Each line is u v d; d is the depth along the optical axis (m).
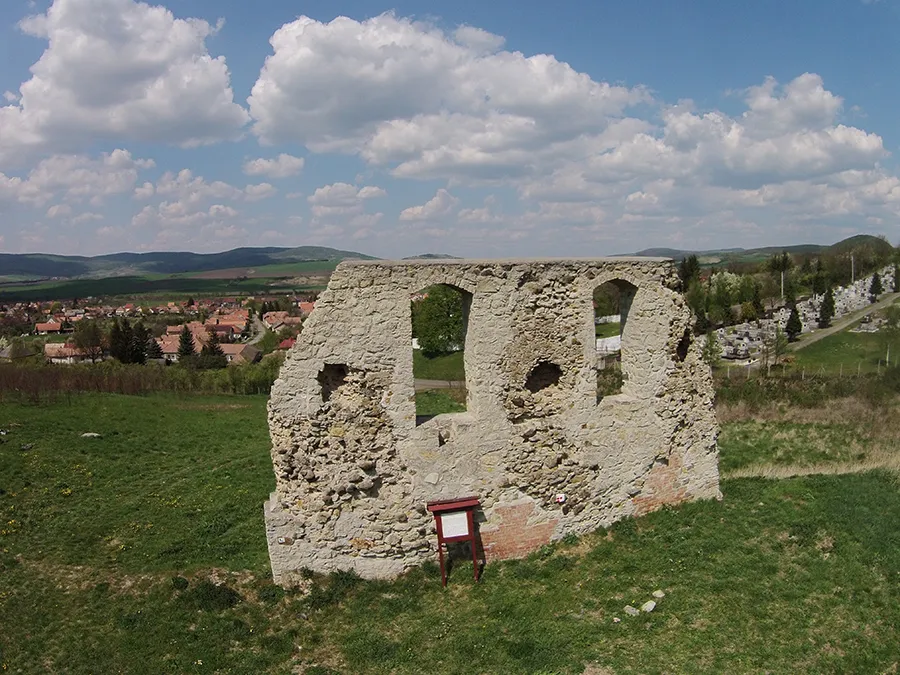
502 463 12.67
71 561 13.59
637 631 9.96
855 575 11.20
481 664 9.44
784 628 9.86
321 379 11.80
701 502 14.64
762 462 19.64
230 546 14.33
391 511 12.03
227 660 9.93
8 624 11.05
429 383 50.69
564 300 12.99
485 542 12.65
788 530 13.02
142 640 10.41
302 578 11.77
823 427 24.05
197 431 27.64
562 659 9.36
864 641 9.45
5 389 33.34
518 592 11.44
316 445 11.78
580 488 13.34
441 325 59.22
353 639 10.34
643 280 13.73
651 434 14.02
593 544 13.08
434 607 11.16
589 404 13.34
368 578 12.02
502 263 12.39
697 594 10.91
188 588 11.79
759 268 106.94
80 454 22.23
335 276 11.59
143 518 16.30
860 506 13.94
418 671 9.43
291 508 11.81
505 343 12.52
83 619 11.17
